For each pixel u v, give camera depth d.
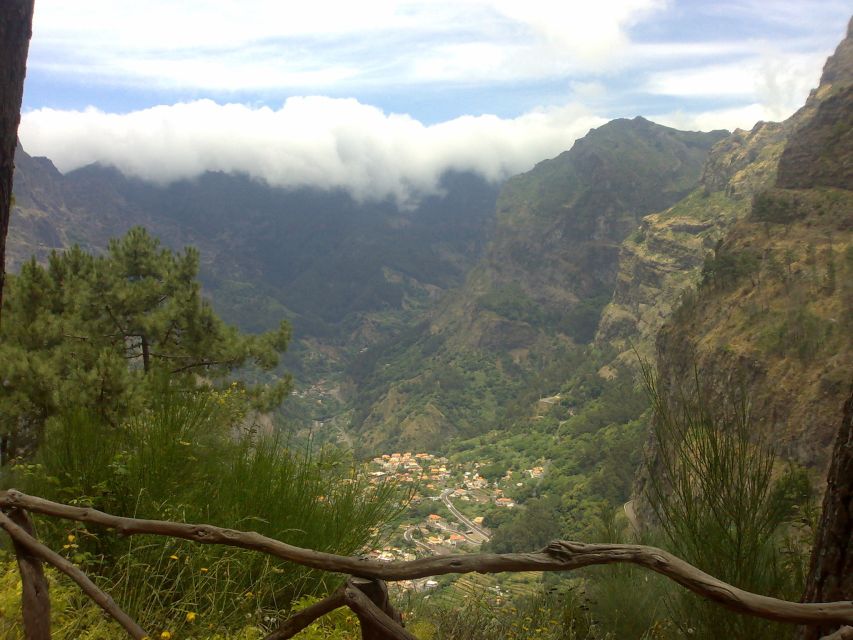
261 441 4.07
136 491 3.48
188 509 3.51
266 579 3.31
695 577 1.17
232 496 3.64
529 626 3.88
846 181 61.66
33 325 12.39
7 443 10.05
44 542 3.33
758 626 2.90
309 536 3.56
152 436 3.82
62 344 12.44
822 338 41.75
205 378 14.70
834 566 2.29
